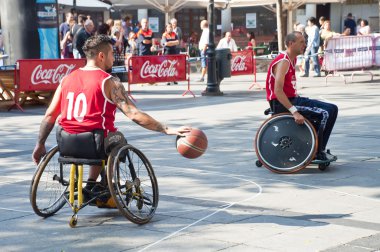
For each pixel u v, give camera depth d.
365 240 5.38
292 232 5.62
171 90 18.42
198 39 35.19
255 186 7.27
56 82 14.91
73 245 5.39
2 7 16.16
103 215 6.27
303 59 21.55
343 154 8.95
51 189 7.12
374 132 10.61
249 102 15.15
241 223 5.90
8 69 14.93
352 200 6.66
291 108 7.84
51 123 6.13
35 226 5.94
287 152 7.88
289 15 30.56
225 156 8.95
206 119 12.45
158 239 5.50
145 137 10.58
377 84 18.84
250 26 35.06
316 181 7.48
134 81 16.31
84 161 5.88
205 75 23.81
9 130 11.67
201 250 5.20
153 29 34.09
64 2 23.56
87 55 6.05
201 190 7.11
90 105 5.84
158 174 7.88
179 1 26.27
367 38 19.88
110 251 5.22
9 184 7.56
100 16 29.12
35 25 16.09
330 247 5.21
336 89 17.56
